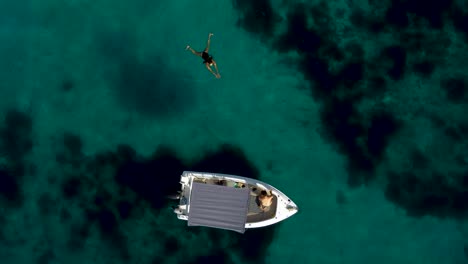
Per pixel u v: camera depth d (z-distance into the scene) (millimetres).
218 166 21953
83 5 22484
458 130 21531
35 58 22703
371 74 21656
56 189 22688
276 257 21938
